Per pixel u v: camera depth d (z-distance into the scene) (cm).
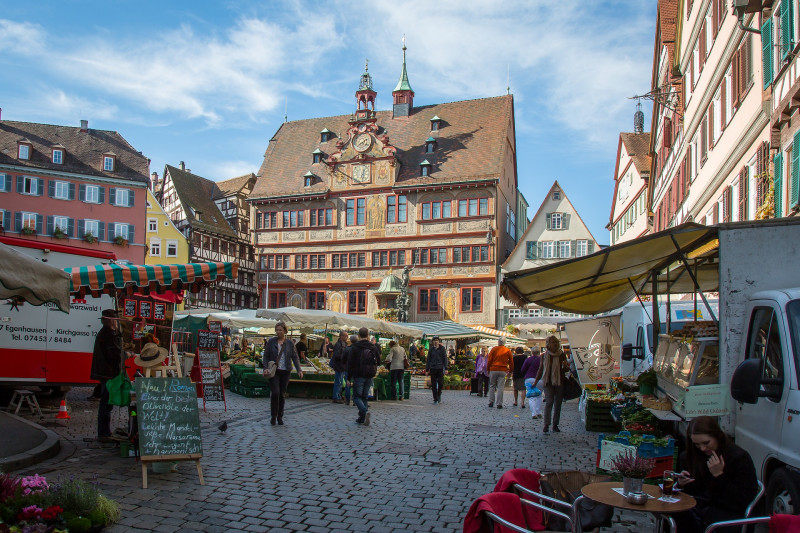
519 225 6619
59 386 1455
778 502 523
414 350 3388
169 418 795
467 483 823
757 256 676
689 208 2516
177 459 781
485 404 2017
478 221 5291
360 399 1366
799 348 539
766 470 556
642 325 1567
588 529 469
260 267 5922
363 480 825
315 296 5731
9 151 5509
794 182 1246
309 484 795
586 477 512
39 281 771
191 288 1320
